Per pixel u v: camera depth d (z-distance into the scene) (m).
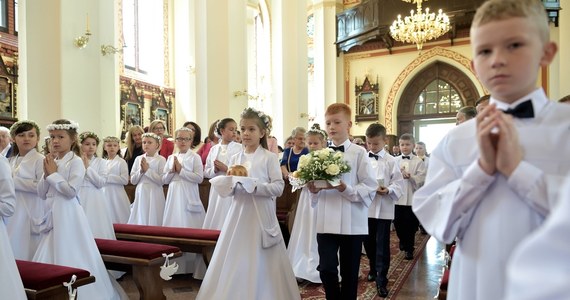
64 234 3.62
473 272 1.34
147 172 5.78
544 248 0.52
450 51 17.84
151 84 14.94
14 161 4.23
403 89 18.83
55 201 3.66
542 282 0.50
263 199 3.64
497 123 1.24
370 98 19.08
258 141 3.83
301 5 13.40
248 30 18.05
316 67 19.38
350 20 18.31
